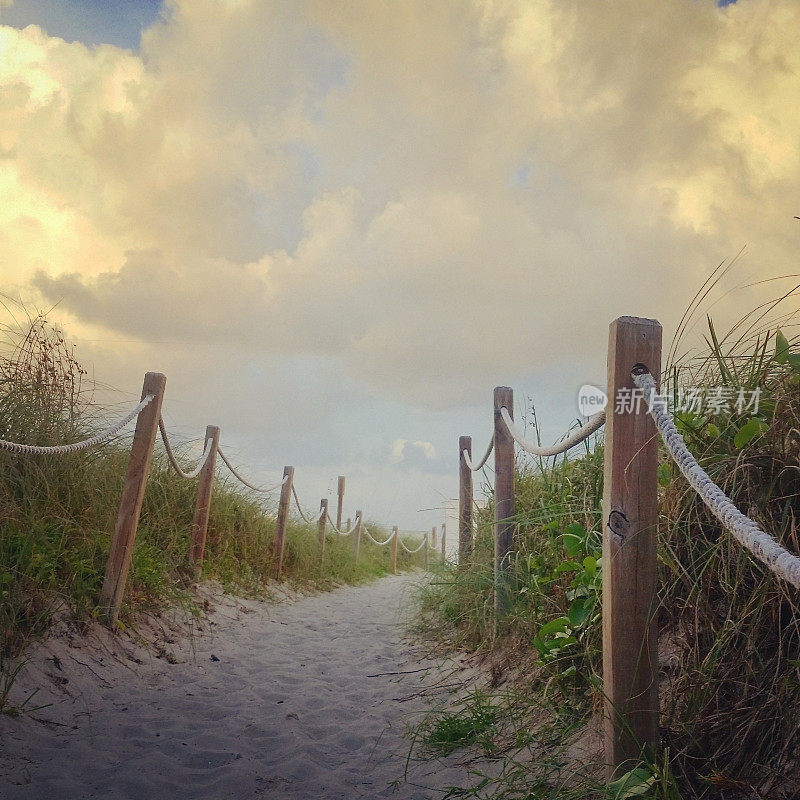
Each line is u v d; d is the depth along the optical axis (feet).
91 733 11.64
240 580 26.96
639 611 8.07
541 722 10.93
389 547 62.59
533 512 15.40
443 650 17.95
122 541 16.24
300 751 11.80
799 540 8.17
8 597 13.19
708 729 7.96
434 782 10.35
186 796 9.81
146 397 16.92
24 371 17.80
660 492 10.14
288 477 31.96
